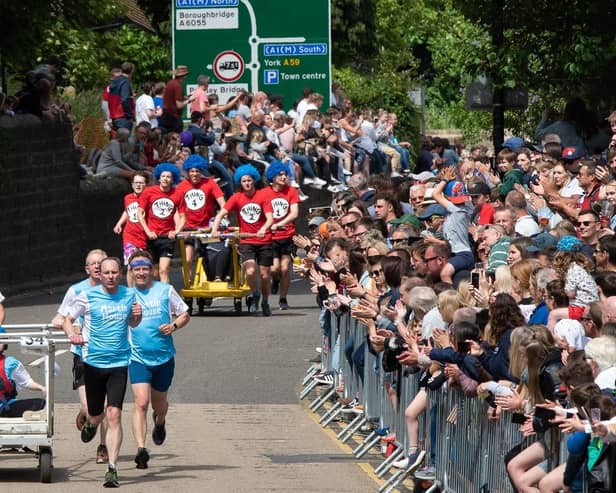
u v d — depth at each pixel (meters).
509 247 30.47
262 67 81.00
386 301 30.45
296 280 67.75
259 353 46.22
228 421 36.59
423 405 27.94
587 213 31.48
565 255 26.44
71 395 39.97
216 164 69.31
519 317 23.95
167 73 113.06
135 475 30.14
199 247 55.44
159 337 31.06
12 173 63.25
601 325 22.77
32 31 63.69
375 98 122.06
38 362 43.28
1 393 29.89
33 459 32.25
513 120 68.19
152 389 31.56
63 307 30.30
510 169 43.91
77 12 66.62
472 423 24.61
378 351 30.17
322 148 79.94
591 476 19.53
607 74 52.50
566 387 20.48
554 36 52.16
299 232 77.06
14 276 63.38
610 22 51.19
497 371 23.78
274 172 54.69
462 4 53.06
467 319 24.61
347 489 28.64
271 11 80.69
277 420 36.75
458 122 103.12
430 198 39.34
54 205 66.69
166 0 119.19
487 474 23.72
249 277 54.41
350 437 34.62
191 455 32.44
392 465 29.34
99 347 29.53
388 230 40.53
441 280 32.19
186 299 55.16
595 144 46.03
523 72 52.56
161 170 53.69
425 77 161.50
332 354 38.91
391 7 141.25
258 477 29.81
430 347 26.45
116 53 90.06
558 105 62.84
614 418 18.80
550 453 21.28
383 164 86.62
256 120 73.50
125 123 73.38
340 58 132.12
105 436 31.70
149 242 53.81
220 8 80.69
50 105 67.62
